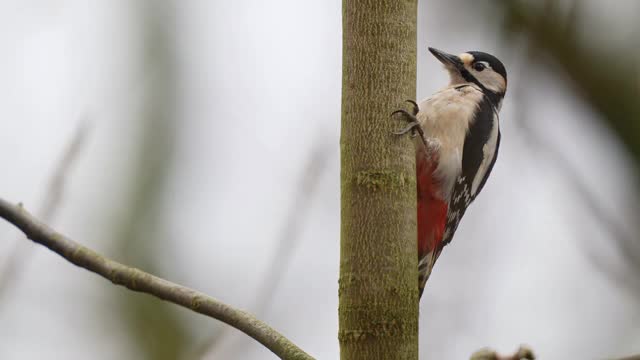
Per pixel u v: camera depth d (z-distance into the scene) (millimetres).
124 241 17188
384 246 6273
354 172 6453
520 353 5371
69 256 6559
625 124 10781
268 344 6176
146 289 6484
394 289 6203
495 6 12336
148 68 18688
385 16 6664
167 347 16234
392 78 6594
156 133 18281
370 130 6504
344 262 6332
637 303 11117
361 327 6152
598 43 11062
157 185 17906
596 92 10922
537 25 11227
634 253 9891
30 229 6570
